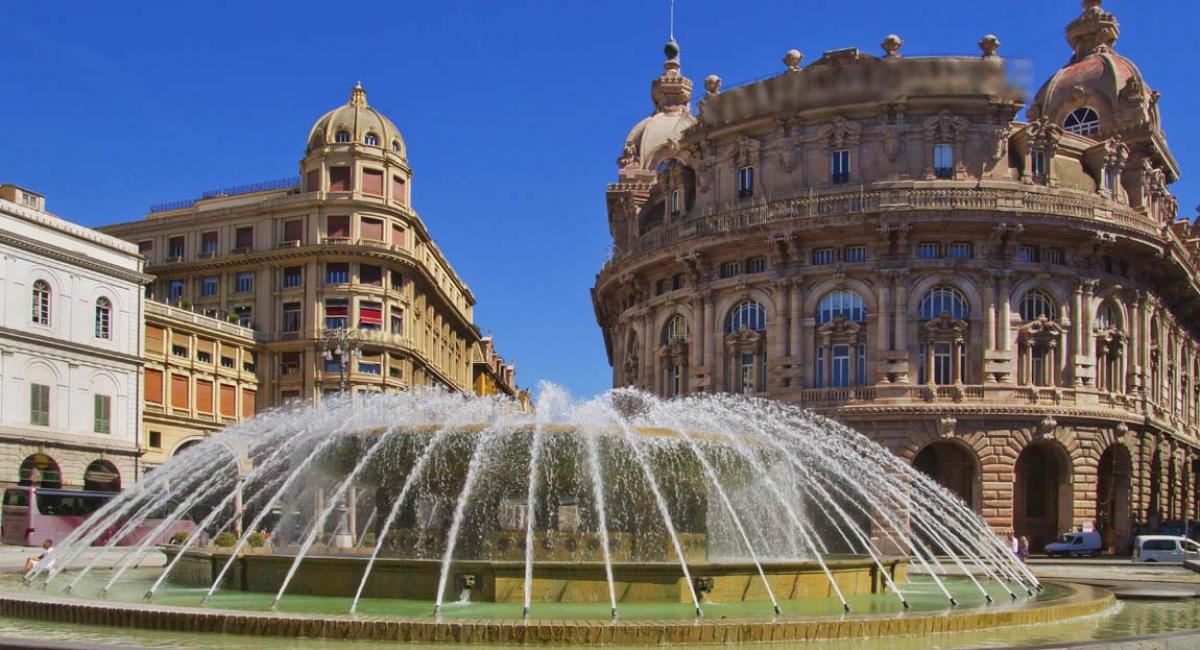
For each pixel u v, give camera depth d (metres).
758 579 23.42
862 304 63.28
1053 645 15.66
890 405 60.97
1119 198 68.25
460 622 16.94
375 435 26.81
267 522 55.59
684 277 70.50
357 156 93.38
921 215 61.41
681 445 27.11
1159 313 72.62
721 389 66.44
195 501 35.22
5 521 64.56
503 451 26.28
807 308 64.25
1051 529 65.69
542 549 25.86
